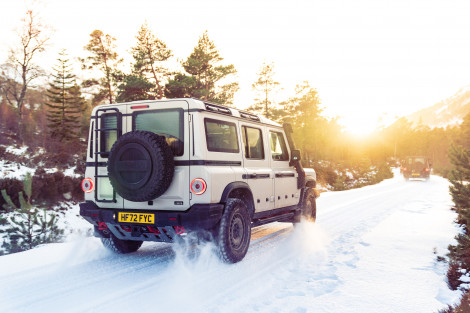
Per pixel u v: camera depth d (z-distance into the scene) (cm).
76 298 378
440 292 376
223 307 350
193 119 473
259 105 4988
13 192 1588
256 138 618
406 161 3716
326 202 1419
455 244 600
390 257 521
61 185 1869
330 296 365
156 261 525
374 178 3797
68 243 634
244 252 527
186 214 455
